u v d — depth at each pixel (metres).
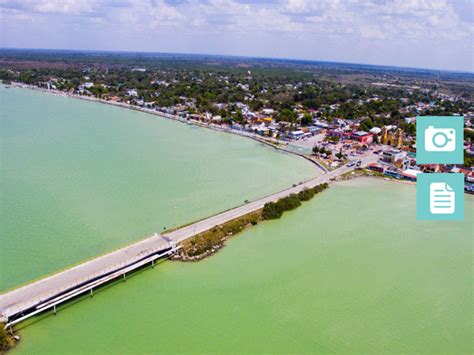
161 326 66.19
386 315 72.00
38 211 106.44
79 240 92.25
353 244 98.88
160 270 83.50
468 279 85.44
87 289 73.12
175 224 102.50
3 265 81.00
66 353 59.62
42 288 71.38
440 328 69.38
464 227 113.00
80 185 127.62
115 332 64.44
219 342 63.00
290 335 65.50
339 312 72.00
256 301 73.75
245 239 99.44
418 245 100.19
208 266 85.62
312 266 87.19
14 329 64.19
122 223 102.00
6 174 133.88
